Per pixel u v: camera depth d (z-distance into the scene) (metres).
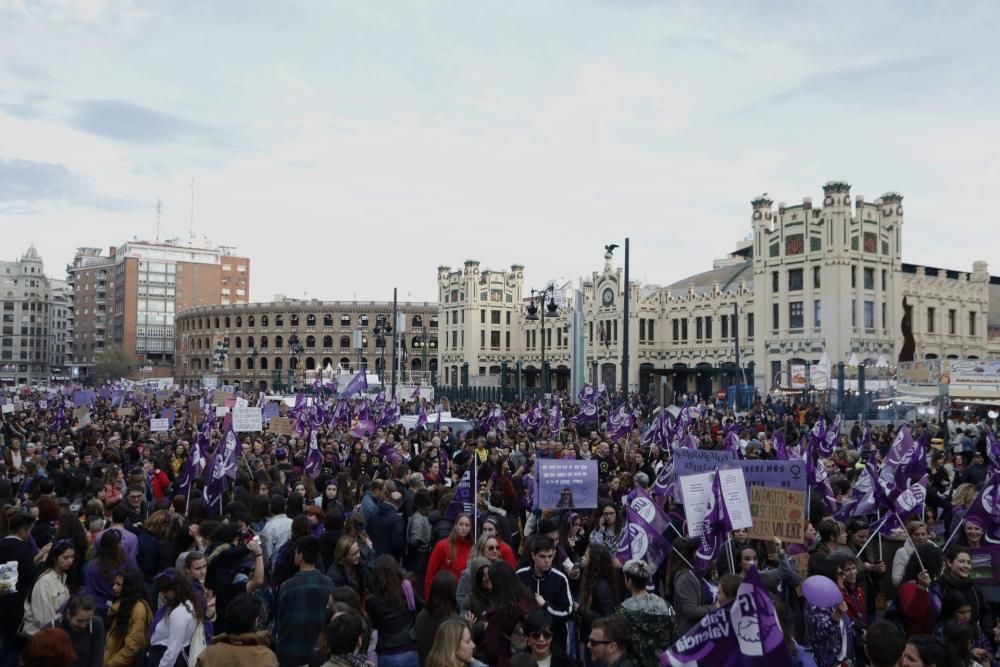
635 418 34.94
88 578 9.95
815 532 12.64
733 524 10.58
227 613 7.69
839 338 68.88
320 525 12.91
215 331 151.50
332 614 7.81
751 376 78.00
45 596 9.08
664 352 90.50
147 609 8.89
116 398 52.28
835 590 8.38
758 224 76.06
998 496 11.53
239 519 11.85
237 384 132.25
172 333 180.75
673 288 101.19
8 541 9.78
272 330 143.62
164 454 20.56
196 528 11.09
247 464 18.94
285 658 8.81
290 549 10.70
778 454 21.19
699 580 10.00
